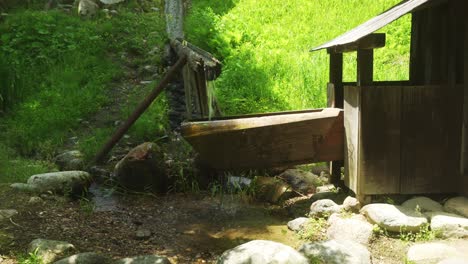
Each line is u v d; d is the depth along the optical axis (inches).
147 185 232.8
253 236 183.6
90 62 400.2
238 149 206.2
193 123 207.3
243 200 225.8
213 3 559.8
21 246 157.8
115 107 339.0
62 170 255.9
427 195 192.5
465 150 184.5
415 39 211.9
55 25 439.8
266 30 470.0
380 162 185.2
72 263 142.4
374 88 182.2
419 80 210.4
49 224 179.5
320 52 406.3
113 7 538.9
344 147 202.4
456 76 188.9
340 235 167.0
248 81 362.9
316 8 517.3
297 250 151.3
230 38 443.8
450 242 156.7
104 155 260.7
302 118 202.1
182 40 361.1
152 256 148.2
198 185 241.1
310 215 193.0
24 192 204.1
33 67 385.1
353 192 201.0
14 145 279.9
